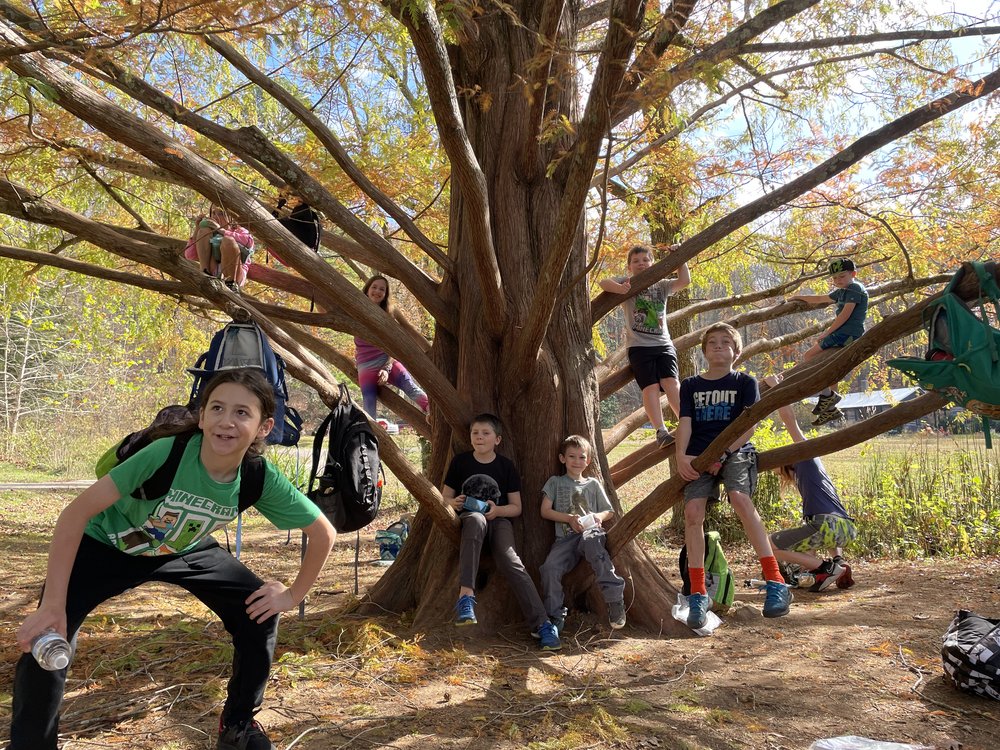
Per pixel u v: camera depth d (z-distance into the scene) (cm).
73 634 254
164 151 367
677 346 680
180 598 586
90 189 574
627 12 314
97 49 329
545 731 308
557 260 410
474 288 543
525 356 485
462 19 457
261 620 258
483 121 549
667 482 452
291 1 347
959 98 502
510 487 489
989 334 296
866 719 326
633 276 571
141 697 339
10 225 796
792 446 468
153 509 249
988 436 316
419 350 475
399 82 673
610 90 342
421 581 515
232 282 422
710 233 548
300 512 263
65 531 229
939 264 807
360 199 591
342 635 432
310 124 488
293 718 318
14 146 480
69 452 1944
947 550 786
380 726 311
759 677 380
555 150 539
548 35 389
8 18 329
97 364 2141
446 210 732
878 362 1093
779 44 541
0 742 294
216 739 297
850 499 886
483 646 437
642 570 498
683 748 294
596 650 433
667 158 684
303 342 641
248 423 243
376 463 428
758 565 761
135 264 741
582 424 524
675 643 446
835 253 830
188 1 352
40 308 2080
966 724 321
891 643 434
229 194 390
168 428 269
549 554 476
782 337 732
